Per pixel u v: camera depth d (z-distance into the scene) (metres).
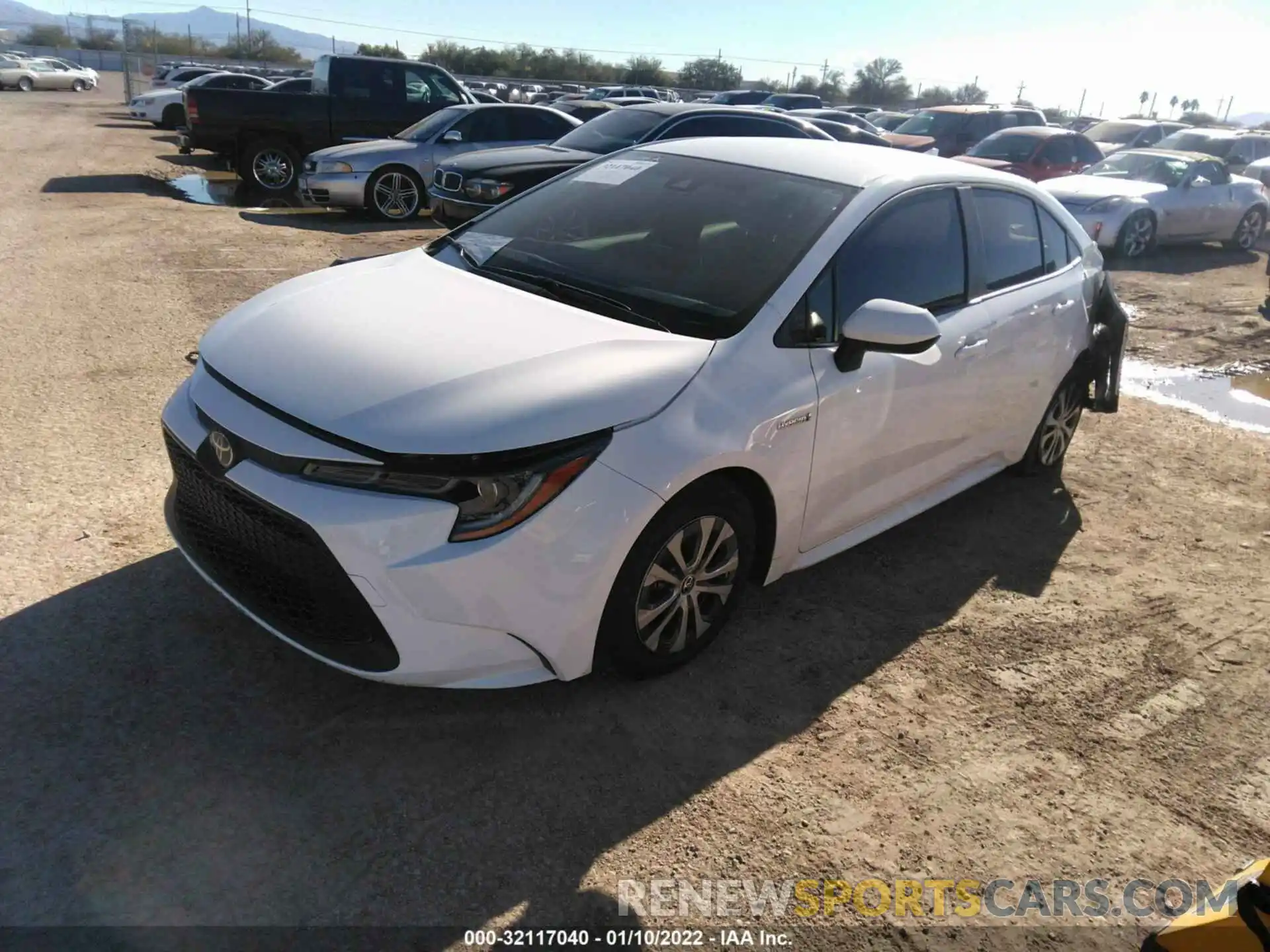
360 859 2.33
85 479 4.05
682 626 3.04
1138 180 12.57
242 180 14.04
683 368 2.84
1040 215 4.54
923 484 3.96
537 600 2.54
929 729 3.00
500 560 2.47
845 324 3.10
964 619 3.65
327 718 2.78
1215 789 2.86
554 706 2.93
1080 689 3.28
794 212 3.48
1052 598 3.85
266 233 10.27
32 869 2.21
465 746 2.73
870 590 3.80
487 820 2.48
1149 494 4.95
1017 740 2.99
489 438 2.45
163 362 5.64
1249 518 4.72
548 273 3.42
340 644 2.57
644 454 2.65
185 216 11.08
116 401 4.97
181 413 2.91
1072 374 4.82
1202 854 2.61
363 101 13.47
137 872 2.23
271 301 3.23
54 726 2.64
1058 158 14.31
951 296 3.83
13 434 4.45
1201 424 6.06
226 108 12.86
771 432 2.98
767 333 3.06
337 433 2.46
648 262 3.39
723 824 2.54
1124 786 2.84
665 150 4.11
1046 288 4.42
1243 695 3.31
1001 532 4.41
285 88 19.19
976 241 4.00
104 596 3.24
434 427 2.45
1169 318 8.95
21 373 5.29
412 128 12.36
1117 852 2.59
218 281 7.80
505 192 9.66
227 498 2.67
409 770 2.62
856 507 3.58
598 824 2.50
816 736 2.92
